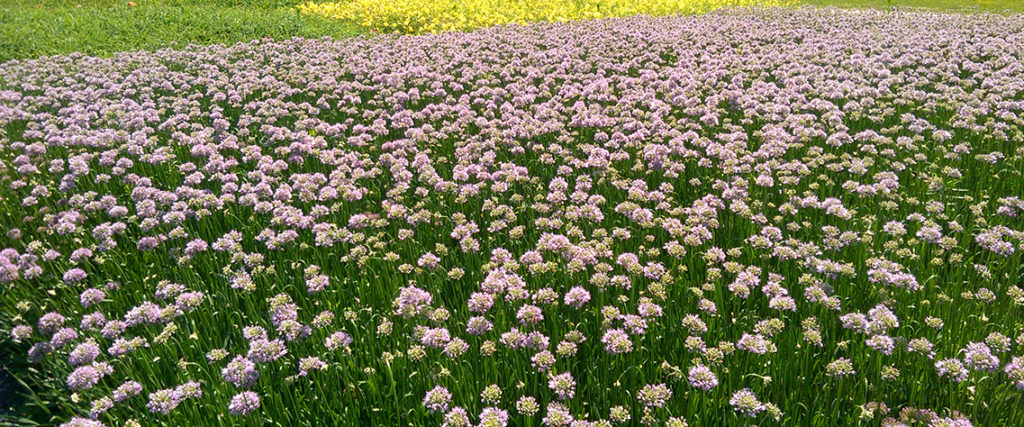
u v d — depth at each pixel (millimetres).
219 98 10648
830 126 8898
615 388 4047
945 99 9867
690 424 3795
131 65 13344
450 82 12016
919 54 13203
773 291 4695
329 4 22922
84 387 4012
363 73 12891
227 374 4023
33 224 6520
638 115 9383
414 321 4617
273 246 5723
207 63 13820
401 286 5344
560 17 21766
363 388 4207
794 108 9742
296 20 19531
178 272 5613
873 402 3764
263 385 4180
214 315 5016
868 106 9656
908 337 4480
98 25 17547
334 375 4277
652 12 23297
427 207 6898
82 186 7500
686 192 7195
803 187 7156
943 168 7199
